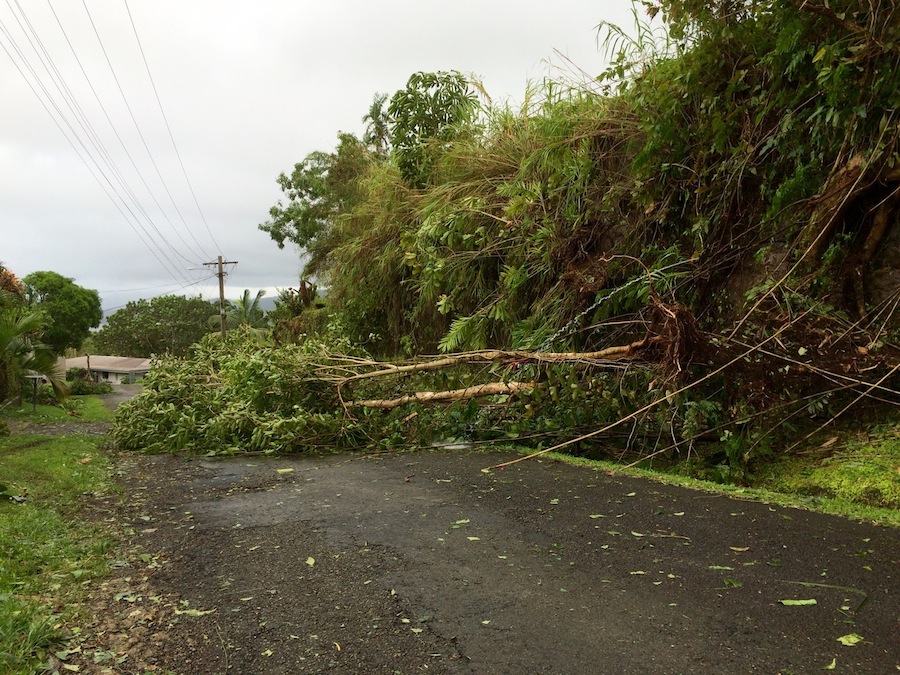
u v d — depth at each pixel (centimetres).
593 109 888
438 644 271
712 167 714
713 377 657
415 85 1216
